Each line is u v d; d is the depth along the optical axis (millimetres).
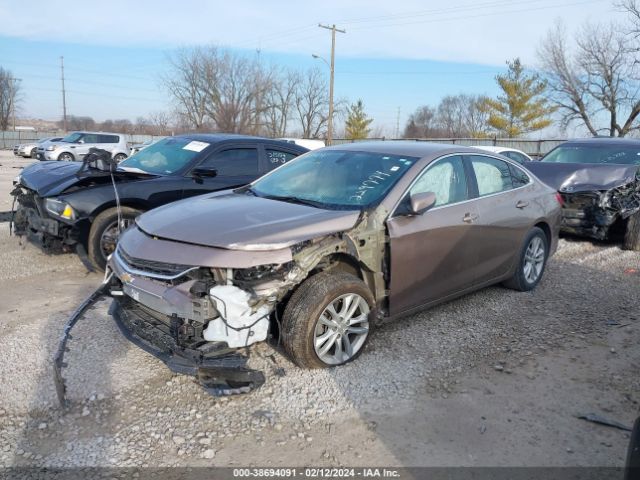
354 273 4191
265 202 4359
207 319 3385
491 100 44969
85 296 5422
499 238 5199
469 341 4523
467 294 5215
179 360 3398
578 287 6109
